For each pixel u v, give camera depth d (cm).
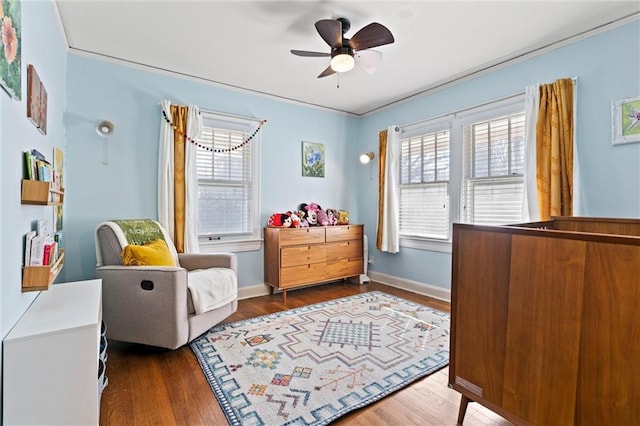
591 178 241
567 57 254
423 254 374
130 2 204
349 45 220
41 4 175
